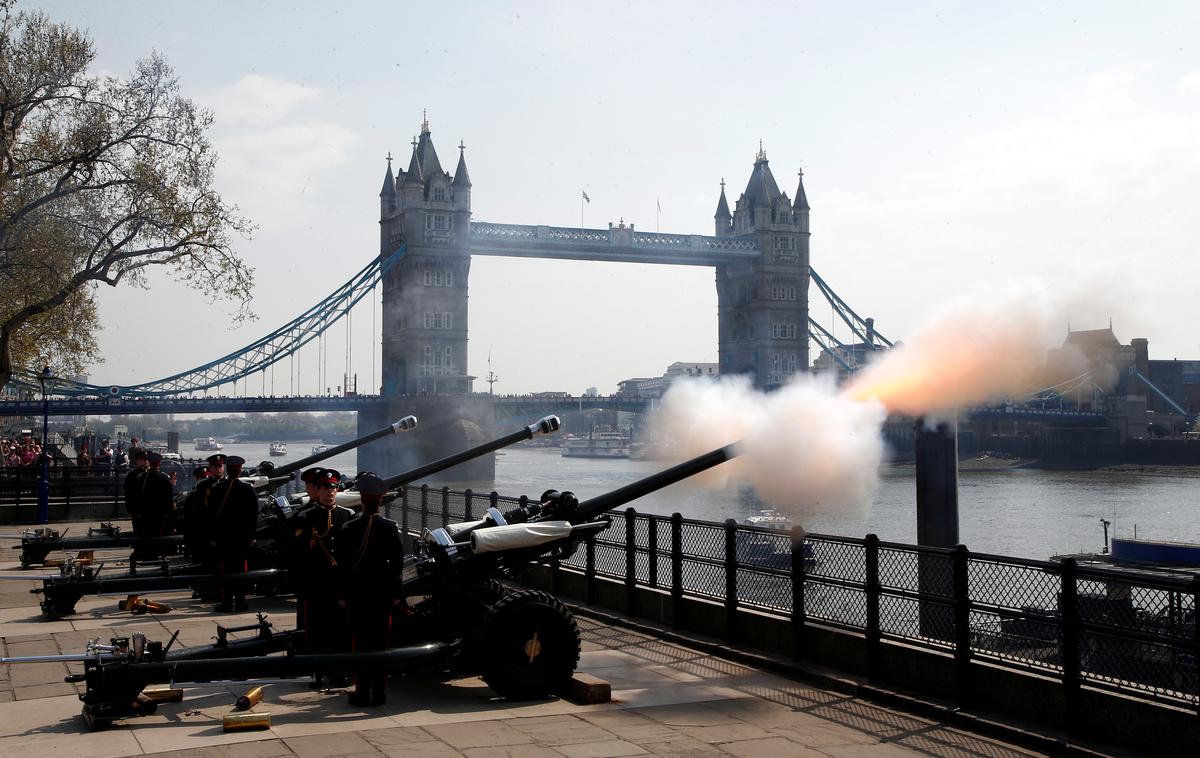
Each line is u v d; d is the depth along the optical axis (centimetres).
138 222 4034
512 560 1080
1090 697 901
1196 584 833
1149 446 11669
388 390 17438
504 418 15525
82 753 838
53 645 1285
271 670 939
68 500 3231
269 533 1650
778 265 19212
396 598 1030
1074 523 7038
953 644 1042
